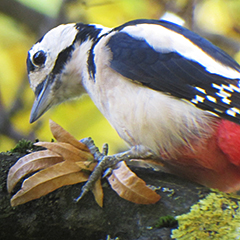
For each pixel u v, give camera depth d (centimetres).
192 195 279
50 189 279
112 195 279
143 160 282
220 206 279
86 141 281
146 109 282
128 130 282
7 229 279
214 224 278
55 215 279
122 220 279
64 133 281
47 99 286
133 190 279
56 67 285
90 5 297
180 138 281
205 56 282
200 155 281
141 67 282
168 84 282
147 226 279
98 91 283
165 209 279
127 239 279
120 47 283
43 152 279
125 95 282
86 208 279
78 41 285
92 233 279
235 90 282
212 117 281
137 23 284
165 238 278
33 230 279
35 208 279
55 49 285
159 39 283
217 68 282
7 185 279
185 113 281
